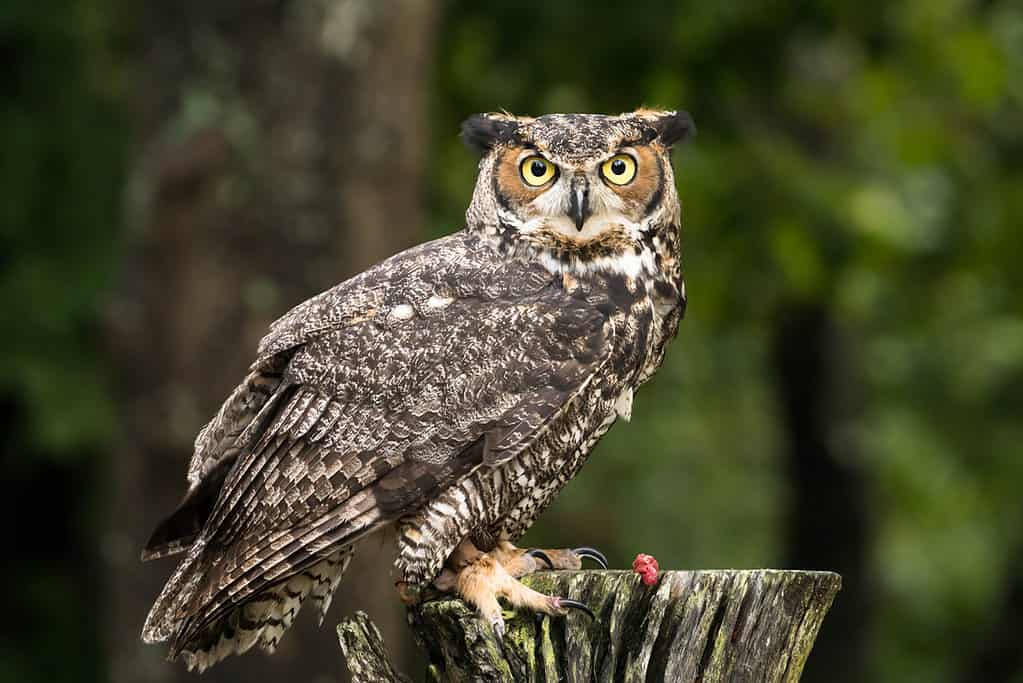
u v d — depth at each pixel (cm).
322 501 688
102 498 1955
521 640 630
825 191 1650
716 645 608
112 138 1902
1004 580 2208
